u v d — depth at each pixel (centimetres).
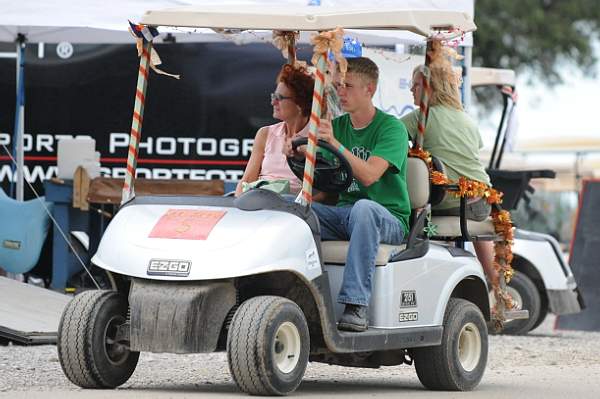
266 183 1728
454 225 1992
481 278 1886
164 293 1512
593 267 3353
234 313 1544
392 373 2083
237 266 1496
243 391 1528
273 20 1603
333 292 1655
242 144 3447
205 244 1525
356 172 1688
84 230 3003
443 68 2033
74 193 2883
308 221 1572
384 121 1762
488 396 1723
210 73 3441
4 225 2950
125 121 3481
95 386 1623
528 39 8275
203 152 3450
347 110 1762
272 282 1625
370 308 1666
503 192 2791
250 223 1548
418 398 1662
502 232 2075
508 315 2089
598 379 2009
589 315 3291
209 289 1506
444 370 1786
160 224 1572
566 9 8588
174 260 1513
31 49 3497
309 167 1581
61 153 2970
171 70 3441
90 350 1592
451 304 1827
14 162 3222
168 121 3456
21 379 1806
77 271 2986
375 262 1656
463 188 1953
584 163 7825
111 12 2447
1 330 2195
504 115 3562
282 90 1872
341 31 1578
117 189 2877
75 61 3497
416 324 1730
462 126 2130
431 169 1886
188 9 1642
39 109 3491
